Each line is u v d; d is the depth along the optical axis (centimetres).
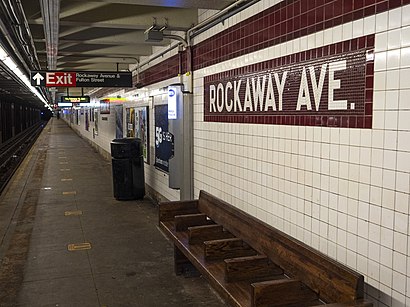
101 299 403
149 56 870
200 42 562
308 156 332
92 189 983
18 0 446
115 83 918
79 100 1827
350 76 283
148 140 895
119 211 759
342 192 295
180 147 603
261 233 365
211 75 525
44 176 1194
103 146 1750
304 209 340
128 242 578
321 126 314
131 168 846
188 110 596
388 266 257
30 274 462
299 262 308
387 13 252
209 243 371
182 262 461
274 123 380
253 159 423
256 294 279
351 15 281
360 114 275
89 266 488
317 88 317
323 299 281
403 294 247
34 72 858
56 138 3055
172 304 394
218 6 465
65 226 659
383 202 259
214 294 415
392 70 249
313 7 320
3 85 1514
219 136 505
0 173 1220
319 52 314
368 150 269
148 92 895
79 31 684
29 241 581
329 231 310
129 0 443
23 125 4062
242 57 439
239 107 449
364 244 276
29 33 608
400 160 246
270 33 381
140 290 423
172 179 612
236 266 328
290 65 352
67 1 552
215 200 469
